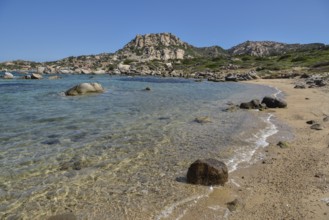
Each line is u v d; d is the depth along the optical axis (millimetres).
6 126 15281
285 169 9938
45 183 8852
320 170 9758
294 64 78875
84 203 7723
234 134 14344
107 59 182500
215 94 32219
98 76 79812
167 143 12859
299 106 22422
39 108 20984
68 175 9430
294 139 13477
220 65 96938
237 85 45844
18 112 19266
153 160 10820
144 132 14617
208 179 8797
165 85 45594
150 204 7695
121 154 11406
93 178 9242
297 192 8250
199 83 50594
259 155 11398
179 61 129375
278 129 15375
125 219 7016
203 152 11719
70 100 25688
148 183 8922
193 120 17500
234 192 8359
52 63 176125
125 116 18500
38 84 45031
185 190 8484
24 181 8953
